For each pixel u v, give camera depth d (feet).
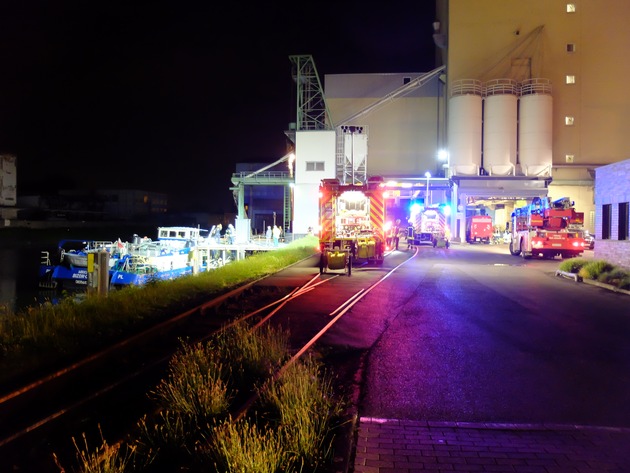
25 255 182.60
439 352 30.01
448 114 188.96
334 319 38.40
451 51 191.72
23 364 23.97
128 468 15.05
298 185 181.27
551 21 188.75
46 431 18.17
